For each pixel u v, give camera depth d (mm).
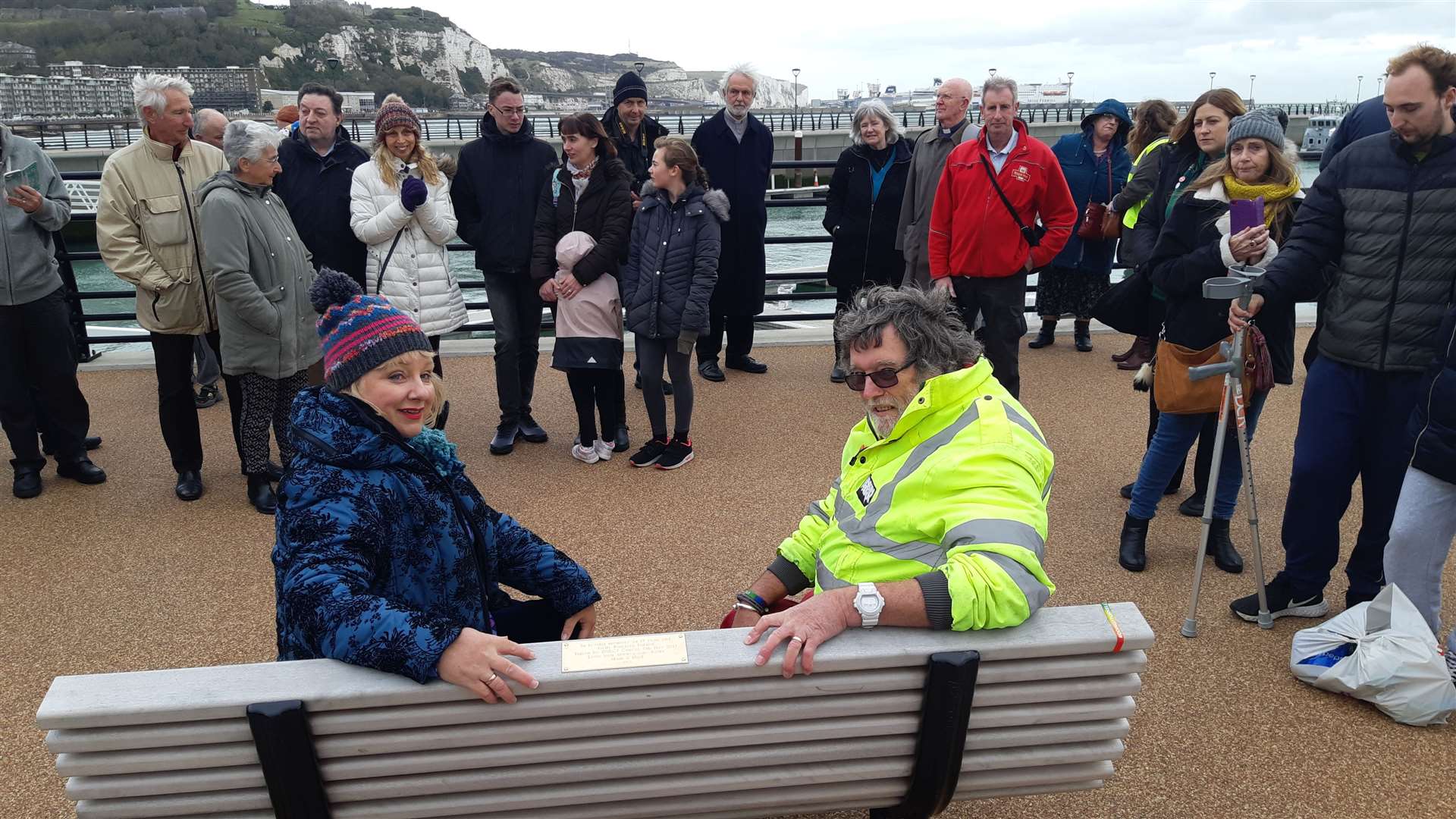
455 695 1669
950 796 1862
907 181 6312
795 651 1710
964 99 5992
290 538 1755
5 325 4668
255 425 4617
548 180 5188
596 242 5020
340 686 1656
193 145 4715
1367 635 2988
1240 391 3348
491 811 1791
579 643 1746
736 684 1738
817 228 15609
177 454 4820
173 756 1654
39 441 5629
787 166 6641
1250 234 3373
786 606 2383
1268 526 4422
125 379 6812
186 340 4754
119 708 1606
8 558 4195
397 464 1850
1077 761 1905
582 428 5246
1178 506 4668
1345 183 3160
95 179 6656
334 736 1683
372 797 1741
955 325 2141
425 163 5039
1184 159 4441
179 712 1619
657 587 3873
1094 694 1841
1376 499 3330
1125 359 6961
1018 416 2082
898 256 6621
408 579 1863
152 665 3348
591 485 4980
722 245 6504
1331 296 3273
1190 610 3441
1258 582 3463
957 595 1766
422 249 5094
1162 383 3812
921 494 2016
